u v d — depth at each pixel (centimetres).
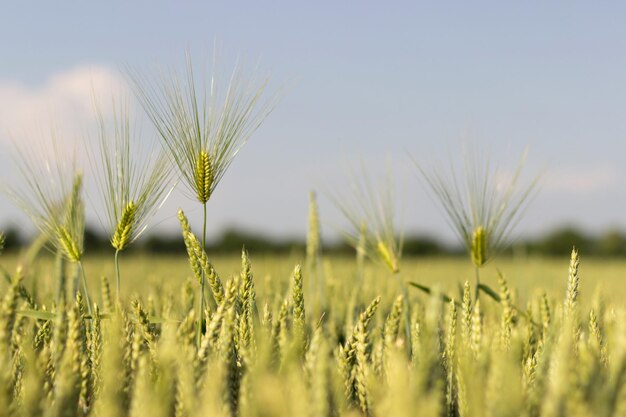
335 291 229
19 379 150
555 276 338
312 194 230
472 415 135
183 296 190
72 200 179
